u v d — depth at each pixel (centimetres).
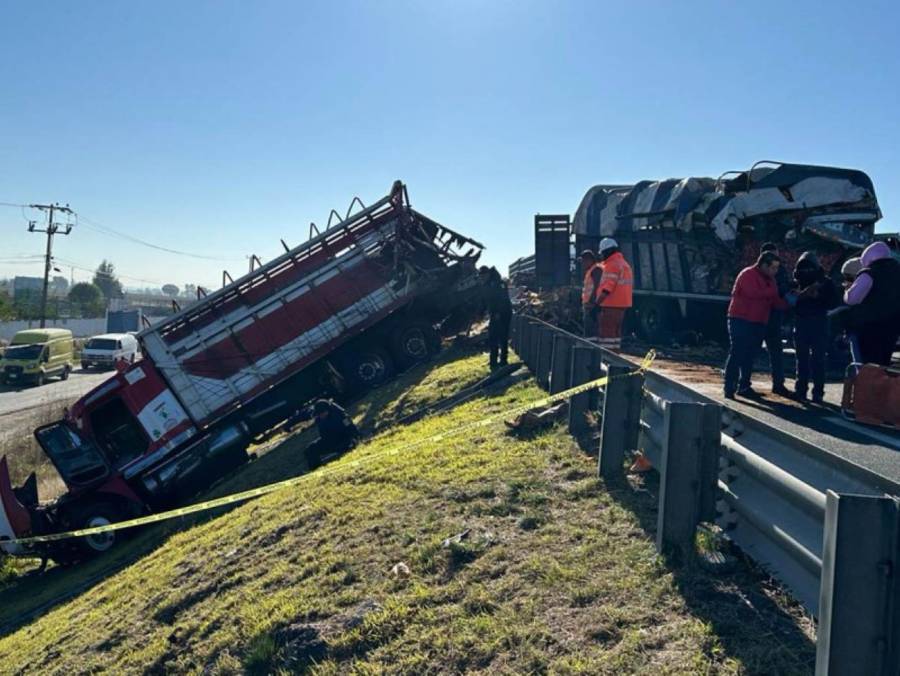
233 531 774
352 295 1816
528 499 588
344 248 1842
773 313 837
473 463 721
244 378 1691
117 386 1569
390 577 511
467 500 619
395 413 1367
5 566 1447
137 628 607
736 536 419
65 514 1449
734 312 809
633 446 603
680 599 396
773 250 794
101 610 721
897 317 721
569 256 2053
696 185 1333
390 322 1906
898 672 261
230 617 543
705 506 444
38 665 637
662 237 1448
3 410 3141
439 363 1789
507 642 401
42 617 948
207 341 1670
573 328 1744
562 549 487
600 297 1028
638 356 1333
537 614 419
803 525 341
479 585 466
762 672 325
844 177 1169
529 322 1253
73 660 597
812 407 777
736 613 373
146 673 523
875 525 266
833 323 1053
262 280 1759
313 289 1788
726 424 440
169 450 1590
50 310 8681
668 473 442
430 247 1938
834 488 324
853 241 1116
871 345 738
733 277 1257
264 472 1383
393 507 646
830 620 267
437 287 1889
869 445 614
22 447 2348
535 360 1155
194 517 1218
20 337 4059
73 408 1548
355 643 446
